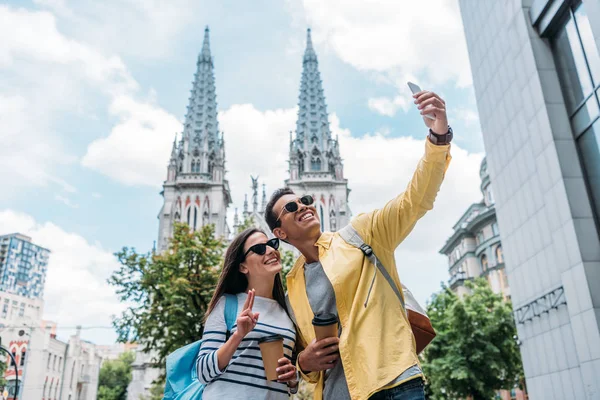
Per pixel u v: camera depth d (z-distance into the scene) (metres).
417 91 3.08
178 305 22.83
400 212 3.11
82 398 68.38
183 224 25.95
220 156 73.50
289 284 3.56
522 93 15.55
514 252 16.95
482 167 64.50
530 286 15.91
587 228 12.88
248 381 3.13
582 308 12.66
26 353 52.00
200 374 3.03
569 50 13.93
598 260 12.57
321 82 81.19
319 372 3.31
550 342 14.80
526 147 15.78
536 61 14.63
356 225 3.27
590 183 13.23
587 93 13.09
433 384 30.53
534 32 14.97
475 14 19.80
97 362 73.75
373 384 2.68
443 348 29.98
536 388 15.59
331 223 69.94
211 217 69.12
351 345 2.86
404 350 2.79
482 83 19.19
